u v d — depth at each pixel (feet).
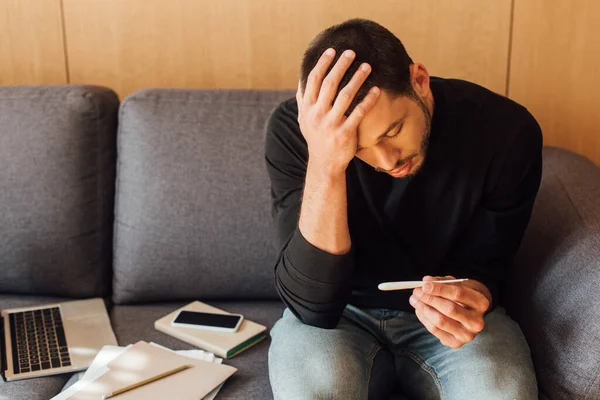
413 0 5.95
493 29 5.96
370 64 3.57
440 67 6.08
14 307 5.51
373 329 4.56
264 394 4.32
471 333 3.88
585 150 6.17
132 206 5.48
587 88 6.03
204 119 5.45
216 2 6.11
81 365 4.66
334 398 3.85
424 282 3.90
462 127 4.32
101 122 5.65
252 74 6.25
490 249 4.47
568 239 4.60
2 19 6.29
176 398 4.14
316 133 3.70
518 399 3.79
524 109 4.48
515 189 4.38
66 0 6.21
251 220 5.35
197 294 5.50
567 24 5.91
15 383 4.50
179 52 6.25
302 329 4.33
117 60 6.31
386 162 3.69
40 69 6.38
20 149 5.52
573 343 4.07
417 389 4.35
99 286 5.70
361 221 4.42
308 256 4.03
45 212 5.54
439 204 4.35
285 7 6.07
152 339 4.98
